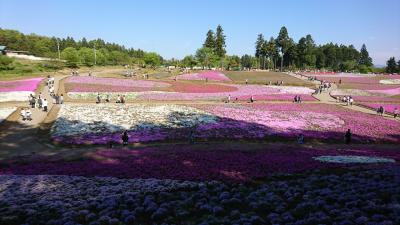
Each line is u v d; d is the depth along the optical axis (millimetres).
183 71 132125
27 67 110188
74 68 130125
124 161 26562
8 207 16734
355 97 76875
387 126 47062
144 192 19078
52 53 175125
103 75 102500
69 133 37344
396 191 17891
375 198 17094
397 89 93062
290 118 49500
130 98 63469
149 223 15531
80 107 52219
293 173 23125
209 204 17328
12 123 41969
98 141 35156
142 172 23297
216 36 178000
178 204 17297
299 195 18438
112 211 16250
